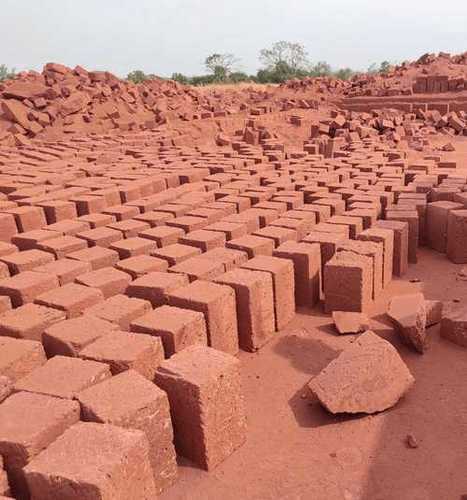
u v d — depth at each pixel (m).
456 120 20.11
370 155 13.35
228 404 3.73
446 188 8.83
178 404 3.62
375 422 4.07
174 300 4.77
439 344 5.16
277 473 3.64
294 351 5.16
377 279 6.19
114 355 3.83
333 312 5.62
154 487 3.12
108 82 25.45
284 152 14.30
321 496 3.43
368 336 4.46
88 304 5.02
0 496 2.89
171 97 25.88
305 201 9.17
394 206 7.92
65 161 13.88
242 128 21.72
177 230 7.18
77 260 6.10
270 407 4.34
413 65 31.48
